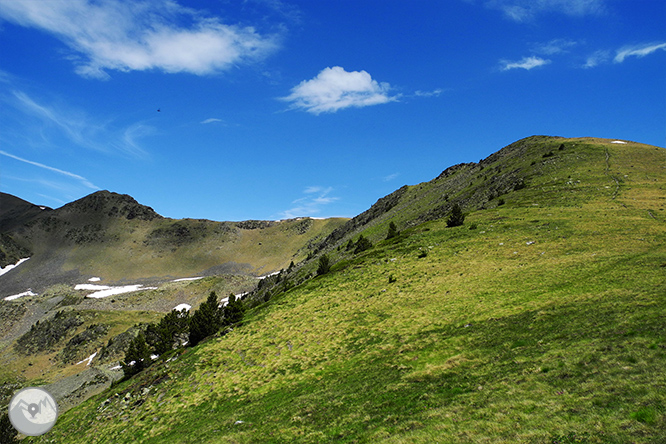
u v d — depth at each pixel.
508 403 19.25
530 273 45.91
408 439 18.81
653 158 99.31
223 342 55.00
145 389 48.28
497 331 32.03
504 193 106.44
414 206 172.38
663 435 13.02
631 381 17.30
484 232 71.12
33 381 120.62
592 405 16.56
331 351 41.38
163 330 81.94
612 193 79.19
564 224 64.06
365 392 28.09
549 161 114.75
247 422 30.25
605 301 30.86
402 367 30.73
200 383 44.44
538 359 23.64
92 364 125.94
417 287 52.88
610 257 44.41
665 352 18.89
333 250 154.00
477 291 44.91
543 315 32.06
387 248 82.12
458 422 19.03
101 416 46.69
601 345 22.36
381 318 45.91
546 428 15.99
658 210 64.12
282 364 42.16
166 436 34.47
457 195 143.25
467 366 27.09
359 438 21.09
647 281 33.31
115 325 156.00
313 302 61.00
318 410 27.53
